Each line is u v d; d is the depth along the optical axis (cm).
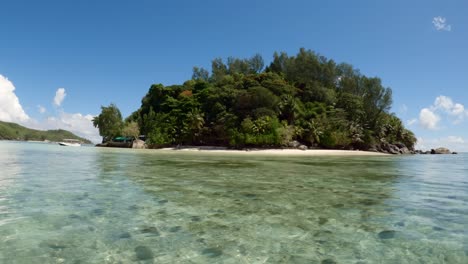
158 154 3784
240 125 6631
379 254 446
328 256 439
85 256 425
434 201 824
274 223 598
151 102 9838
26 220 584
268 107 6994
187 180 1184
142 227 559
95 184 1029
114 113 9825
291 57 10075
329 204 773
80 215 626
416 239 511
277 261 420
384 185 1143
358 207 741
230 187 1024
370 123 8094
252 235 525
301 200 819
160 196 842
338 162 2722
